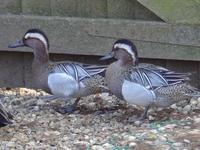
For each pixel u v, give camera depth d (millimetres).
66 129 7805
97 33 9039
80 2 9188
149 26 8891
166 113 8297
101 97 9109
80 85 8328
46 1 9266
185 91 8055
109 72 8094
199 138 7133
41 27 9172
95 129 7785
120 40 8125
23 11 9344
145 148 6949
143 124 7863
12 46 8609
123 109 8625
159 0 8797
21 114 8477
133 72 7953
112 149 7008
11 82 9633
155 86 7902
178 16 8797
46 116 8383
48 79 8383
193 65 9047
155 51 8961
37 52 8453
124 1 9047
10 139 7445
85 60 9344
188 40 8852
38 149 7098
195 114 8203
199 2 8719
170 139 7152
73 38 9117
